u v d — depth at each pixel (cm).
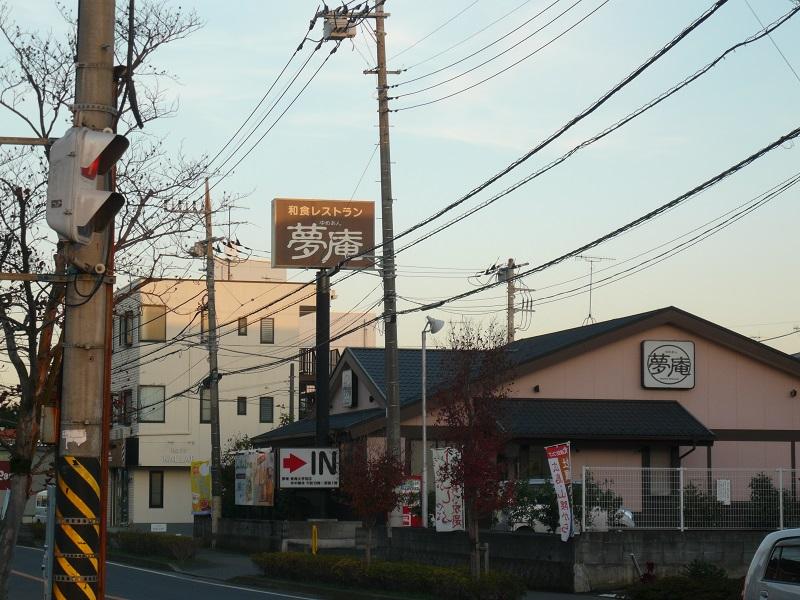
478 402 2127
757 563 1111
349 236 3731
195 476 4116
